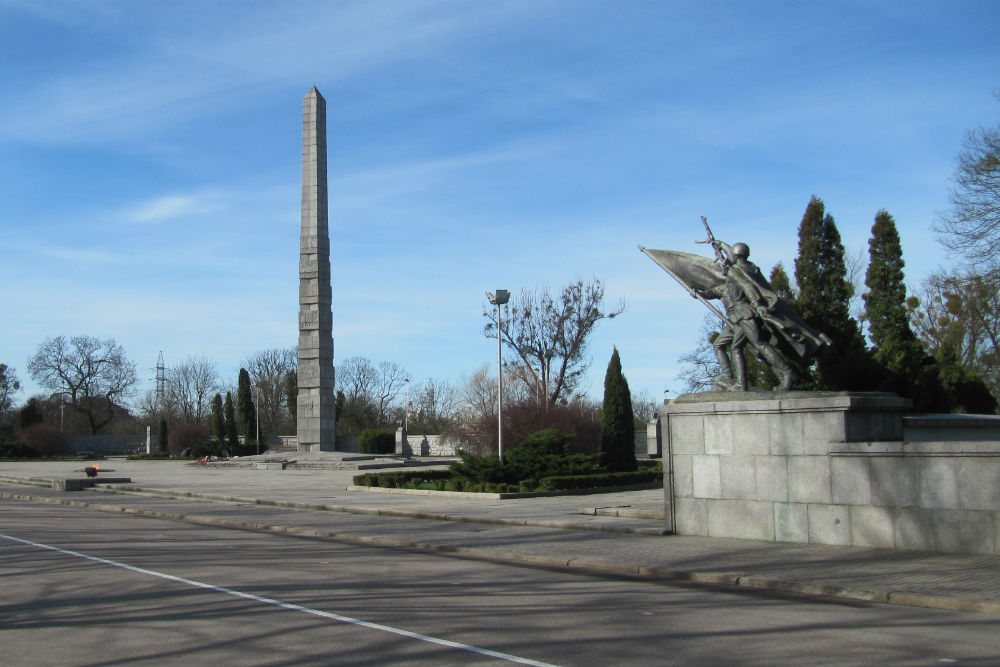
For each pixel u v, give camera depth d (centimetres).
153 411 11006
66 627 873
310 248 4988
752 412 1475
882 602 1017
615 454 3334
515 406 3931
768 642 799
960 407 2475
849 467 1363
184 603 998
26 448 7569
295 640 806
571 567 1323
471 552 1493
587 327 5434
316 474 4428
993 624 885
